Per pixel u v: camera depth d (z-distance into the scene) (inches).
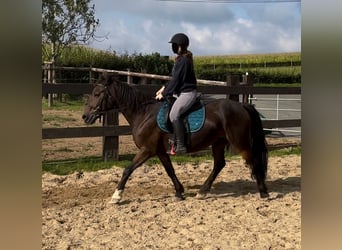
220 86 331.0
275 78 1348.4
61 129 263.0
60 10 655.1
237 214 188.9
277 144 395.9
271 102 681.6
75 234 162.7
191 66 199.8
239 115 207.9
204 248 147.0
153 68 954.1
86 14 685.9
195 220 179.8
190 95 198.8
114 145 291.0
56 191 225.5
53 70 629.6
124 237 159.9
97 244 152.4
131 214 189.2
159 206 201.9
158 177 263.1
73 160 295.7
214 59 1777.8
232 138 207.0
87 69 645.9
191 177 266.2
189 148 204.7
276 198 216.8
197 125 201.6
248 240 155.2
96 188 233.3
